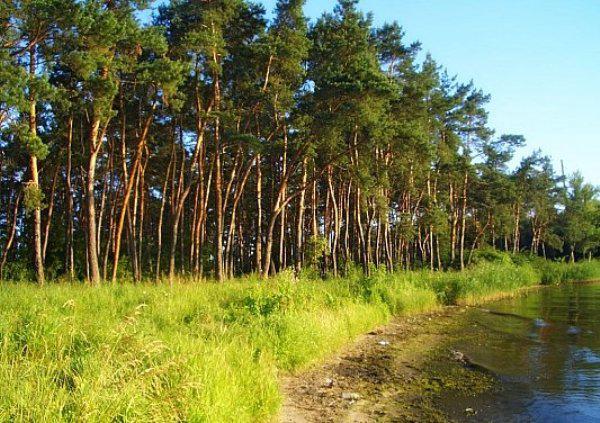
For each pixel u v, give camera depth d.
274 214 28.25
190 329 10.26
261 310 12.67
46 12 16.58
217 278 26.59
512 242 74.50
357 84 23.75
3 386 5.48
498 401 9.53
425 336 16.22
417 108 33.25
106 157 36.25
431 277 27.83
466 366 12.30
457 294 25.98
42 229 38.72
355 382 10.52
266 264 27.88
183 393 5.92
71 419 4.92
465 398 9.70
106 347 6.56
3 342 7.45
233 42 28.44
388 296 20.91
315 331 12.17
